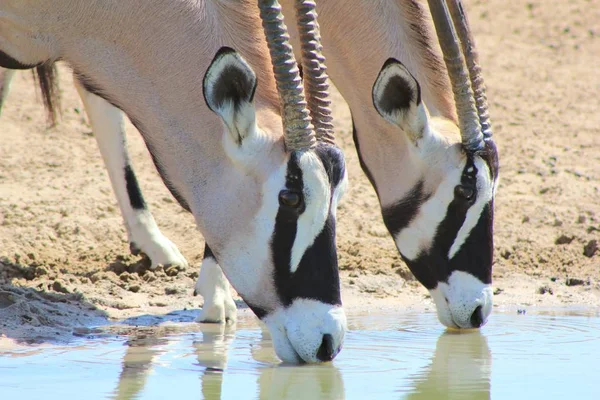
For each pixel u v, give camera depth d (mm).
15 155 37562
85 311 24234
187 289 26828
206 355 20031
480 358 20047
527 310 25812
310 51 19297
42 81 28594
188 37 20719
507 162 40250
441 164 23422
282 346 19312
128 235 28906
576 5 67562
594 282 28875
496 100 48750
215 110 18484
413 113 22625
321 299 18984
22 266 27234
